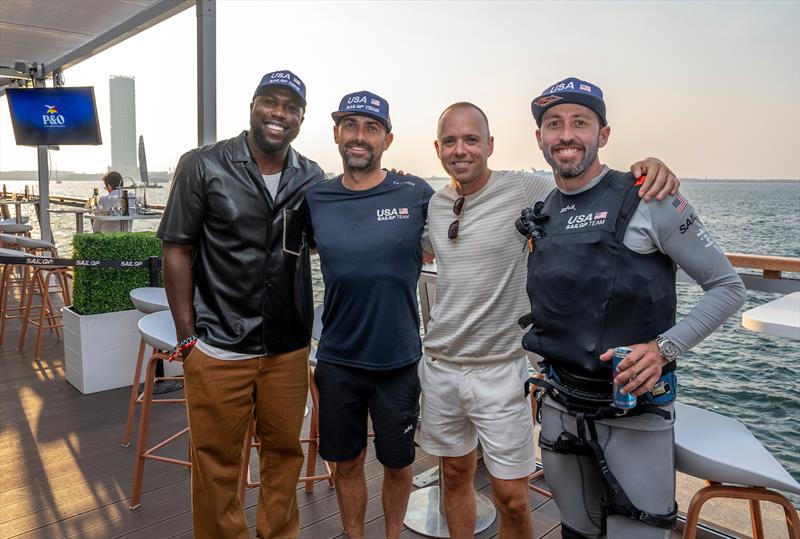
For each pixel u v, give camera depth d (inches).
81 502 98.5
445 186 73.2
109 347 152.6
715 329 50.2
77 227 301.1
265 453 82.4
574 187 56.0
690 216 50.1
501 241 67.5
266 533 81.2
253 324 75.1
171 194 74.5
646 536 53.6
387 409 77.2
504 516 70.8
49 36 262.8
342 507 82.2
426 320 106.8
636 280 51.1
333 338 77.0
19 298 267.1
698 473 57.7
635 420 53.1
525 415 69.5
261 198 74.1
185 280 75.6
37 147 319.3
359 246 73.5
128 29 231.8
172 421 133.6
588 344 52.9
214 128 163.5
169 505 98.0
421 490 101.8
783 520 88.8
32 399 146.1
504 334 68.7
